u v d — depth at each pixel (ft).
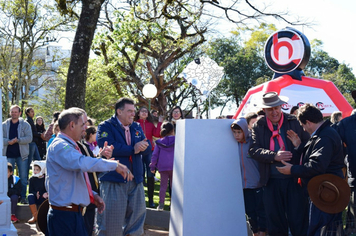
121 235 18.04
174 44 82.74
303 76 40.55
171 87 87.66
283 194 17.39
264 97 17.52
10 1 94.48
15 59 105.50
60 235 13.60
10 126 31.04
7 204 20.67
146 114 32.73
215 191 14.35
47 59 113.29
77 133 14.17
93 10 31.42
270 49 40.32
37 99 110.93
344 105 38.19
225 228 14.32
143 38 81.71
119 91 90.17
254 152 17.37
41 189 25.48
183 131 14.56
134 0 80.79
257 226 20.06
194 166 14.32
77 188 13.82
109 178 17.71
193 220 14.10
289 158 16.57
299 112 16.33
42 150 38.93
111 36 81.35
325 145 15.57
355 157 17.29
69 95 31.27
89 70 85.05
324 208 15.57
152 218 25.67
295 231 17.35
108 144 18.04
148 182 29.19
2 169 20.72
